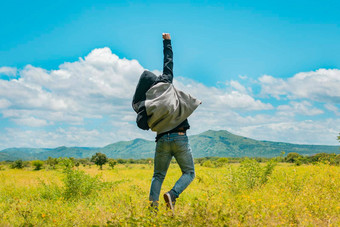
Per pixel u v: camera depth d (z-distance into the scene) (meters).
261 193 5.85
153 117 3.95
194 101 4.15
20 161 60.72
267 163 8.22
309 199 4.79
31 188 8.91
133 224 3.16
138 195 6.24
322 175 7.24
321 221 3.72
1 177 12.99
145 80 4.16
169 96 3.98
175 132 4.09
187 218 3.28
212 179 9.55
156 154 4.23
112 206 4.98
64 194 7.77
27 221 3.99
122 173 21.75
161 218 3.35
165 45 4.38
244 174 7.57
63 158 8.14
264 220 3.42
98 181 8.44
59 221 3.96
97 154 83.44
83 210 4.64
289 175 7.56
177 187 3.96
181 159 4.13
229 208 3.65
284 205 4.18
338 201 5.02
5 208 5.54
